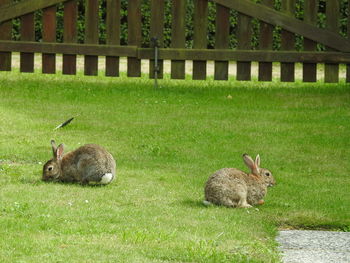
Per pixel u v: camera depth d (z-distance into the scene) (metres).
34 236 8.91
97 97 20.73
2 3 22.67
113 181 12.41
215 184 10.94
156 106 19.73
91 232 9.19
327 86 23.38
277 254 8.70
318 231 10.03
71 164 12.20
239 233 9.48
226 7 22.38
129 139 15.98
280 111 19.44
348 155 15.10
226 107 19.83
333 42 22.27
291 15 22.28
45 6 22.69
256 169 11.28
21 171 12.87
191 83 23.75
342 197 11.99
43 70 23.02
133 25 22.70
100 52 22.66
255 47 30.45
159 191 11.81
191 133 16.62
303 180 13.11
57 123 17.33
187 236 9.17
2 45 22.77
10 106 19.11
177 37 22.58
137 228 9.44
